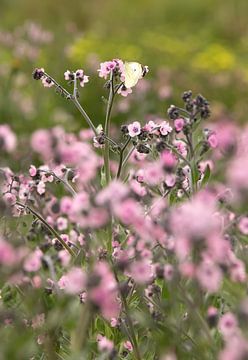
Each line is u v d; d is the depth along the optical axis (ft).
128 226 11.73
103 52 38.04
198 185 12.74
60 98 31.07
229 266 9.39
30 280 11.80
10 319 10.84
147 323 10.29
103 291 8.32
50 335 10.73
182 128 12.09
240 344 7.46
